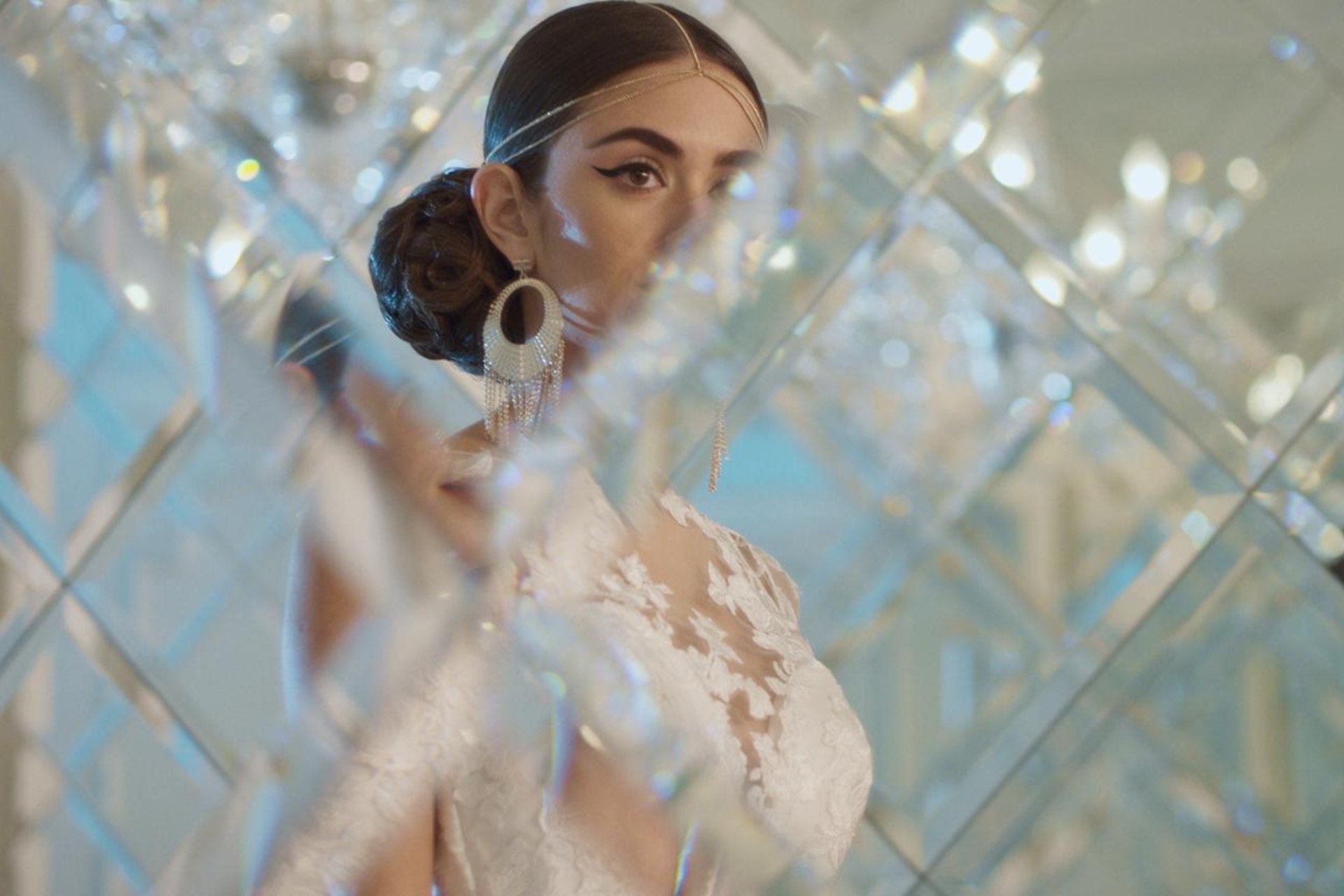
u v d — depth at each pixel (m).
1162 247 3.22
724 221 1.52
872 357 3.17
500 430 1.48
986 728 3.23
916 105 3.13
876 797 3.20
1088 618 3.24
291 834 1.02
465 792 1.16
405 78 2.98
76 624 3.08
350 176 2.91
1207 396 3.17
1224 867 3.16
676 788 1.29
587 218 1.49
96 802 3.05
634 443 1.48
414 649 1.02
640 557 1.44
